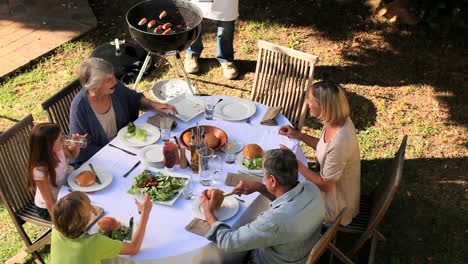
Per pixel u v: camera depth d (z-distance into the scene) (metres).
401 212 3.69
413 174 4.05
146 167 2.76
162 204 2.52
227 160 2.84
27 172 2.75
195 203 2.52
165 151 2.67
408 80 5.21
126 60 5.04
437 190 3.89
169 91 4.77
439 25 5.79
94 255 2.15
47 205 2.67
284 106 3.95
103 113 3.20
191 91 4.53
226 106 3.39
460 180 3.99
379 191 3.02
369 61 5.51
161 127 3.00
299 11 6.39
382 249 3.38
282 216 2.21
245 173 2.77
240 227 2.29
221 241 2.25
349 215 2.98
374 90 5.06
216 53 5.41
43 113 4.59
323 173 2.85
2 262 3.20
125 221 2.39
